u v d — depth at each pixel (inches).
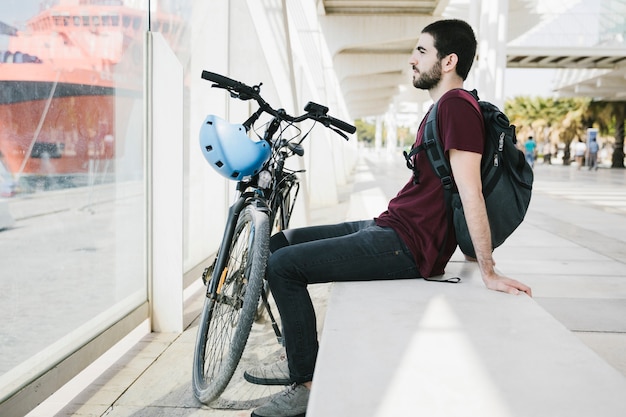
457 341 67.6
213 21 221.3
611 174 919.7
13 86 86.2
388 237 91.7
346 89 1366.9
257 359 120.7
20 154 88.8
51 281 99.3
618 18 923.4
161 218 140.4
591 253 213.8
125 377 113.5
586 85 1353.3
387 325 72.4
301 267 87.9
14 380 89.1
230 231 97.0
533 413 50.9
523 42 929.5
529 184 90.0
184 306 166.4
